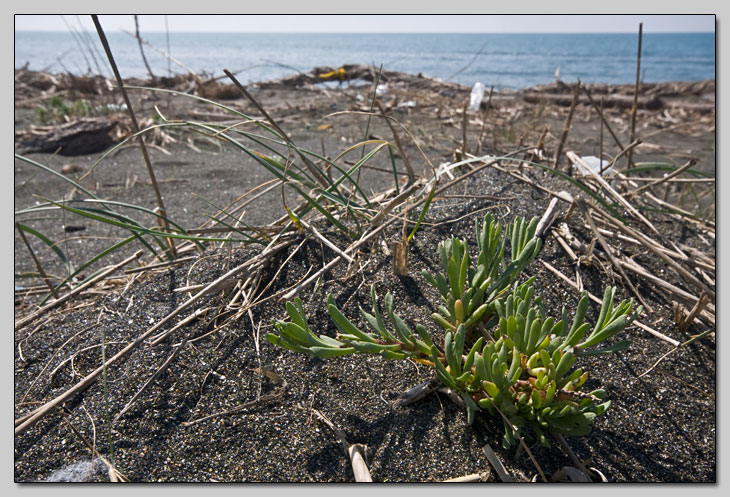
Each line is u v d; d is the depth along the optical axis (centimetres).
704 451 155
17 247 338
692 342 190
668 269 222
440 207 248
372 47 6025
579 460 147
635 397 170
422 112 724
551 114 761
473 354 148
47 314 215
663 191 415
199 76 948
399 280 202
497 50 4800
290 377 168
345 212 241
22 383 176
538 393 135
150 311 200
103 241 349
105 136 561
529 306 160
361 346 148
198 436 152
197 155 538
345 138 586
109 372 172
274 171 205
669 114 782
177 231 244
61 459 148
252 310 192
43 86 927
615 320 149
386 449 148
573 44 7262
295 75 1097
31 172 471
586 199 258
